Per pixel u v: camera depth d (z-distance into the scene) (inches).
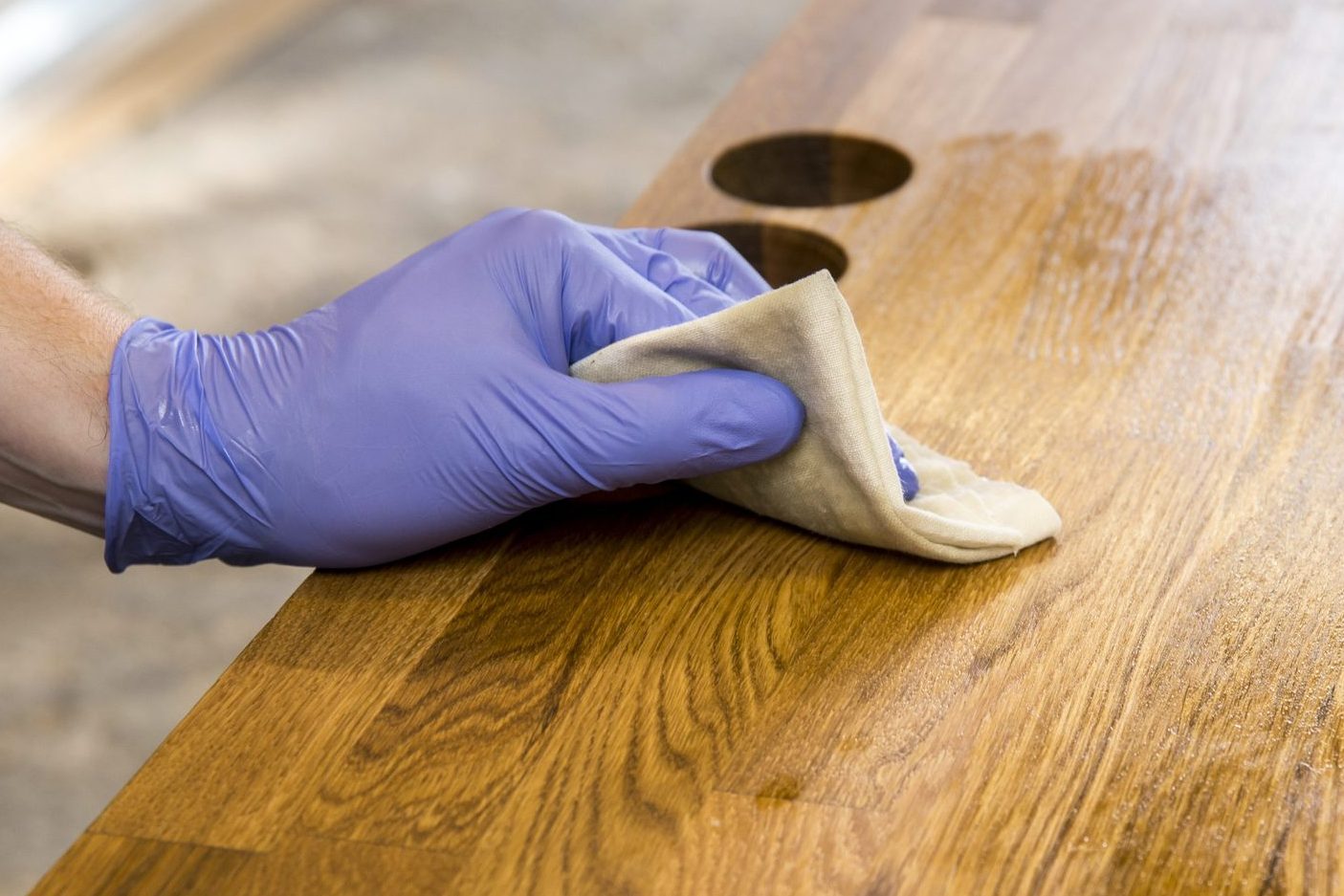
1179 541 23.6
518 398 24.0
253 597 55.3
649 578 23.9
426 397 24.1
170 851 21.3
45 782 47.4
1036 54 33.7
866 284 28.1
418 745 22.1
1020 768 21.5
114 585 56.1
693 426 23.4
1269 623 22.6
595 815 21.4
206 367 24.7
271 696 22.7
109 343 25.0
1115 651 22.5
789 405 23.3
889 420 25.7
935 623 23.0
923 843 21.0
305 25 98.1
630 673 22.7
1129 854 20.8
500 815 21.4
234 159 81.3
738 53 89.0
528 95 85.9
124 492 24.6
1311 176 29.3
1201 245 28.1
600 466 23.9
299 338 24.8
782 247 30.0
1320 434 24.7
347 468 24.1
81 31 90.6
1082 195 29.6
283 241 72.7
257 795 21.7
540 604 23.6
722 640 23.0
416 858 21.1
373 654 23.1
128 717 49.9
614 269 25.0
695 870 20.9
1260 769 21.3
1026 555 23.7
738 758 21.8
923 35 34.7
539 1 98.7
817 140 32.1
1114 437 25.0
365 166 79.3
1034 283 27.8
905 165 31.3
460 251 25.1
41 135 83.4
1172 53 33.3
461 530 24.4
